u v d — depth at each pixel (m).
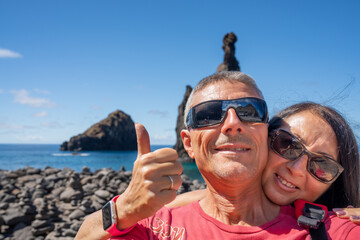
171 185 0.38
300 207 0.46
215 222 0.46
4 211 1.65
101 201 1.91
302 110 0.53
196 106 0.48
